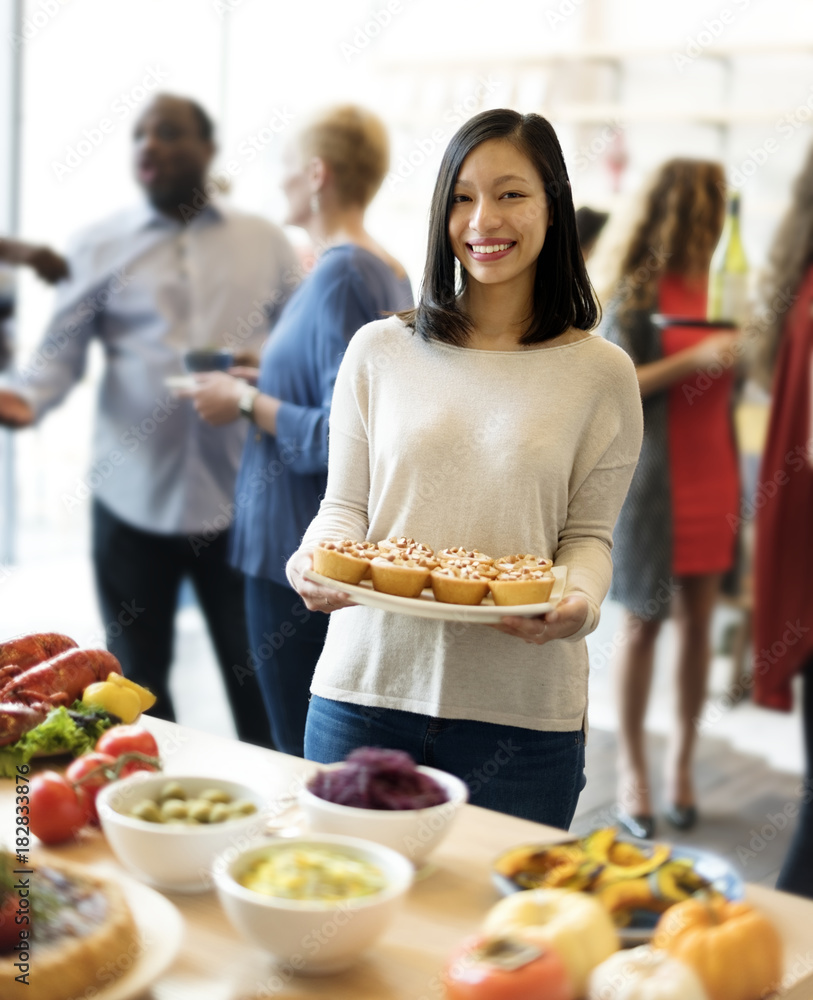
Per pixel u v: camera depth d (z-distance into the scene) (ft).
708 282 8.89
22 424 9.45
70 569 14.37
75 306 9.36
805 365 9.71
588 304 4.87
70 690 4.41
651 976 2.63
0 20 12.63
